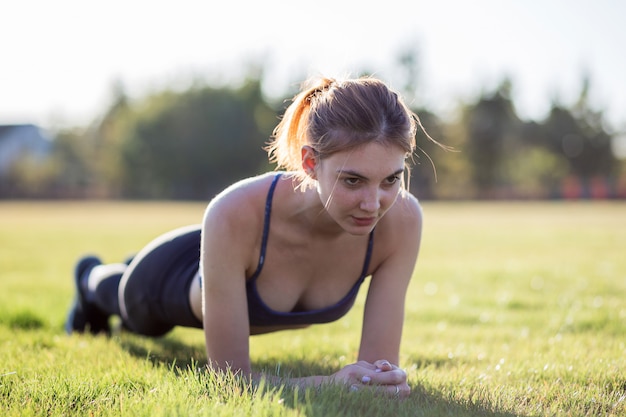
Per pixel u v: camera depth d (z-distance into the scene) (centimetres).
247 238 258
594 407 239
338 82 226
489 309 560
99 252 1097
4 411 219
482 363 344
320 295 279
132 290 339
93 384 248
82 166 6550
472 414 219
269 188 258
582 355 334
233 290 257
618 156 6438
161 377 256
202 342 420
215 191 5909
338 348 391
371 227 222
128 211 3036
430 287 716
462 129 6050
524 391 260
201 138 5769
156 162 5797
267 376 249
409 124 216
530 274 807
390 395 231
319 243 263
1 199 5500
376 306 272
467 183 6119
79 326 423
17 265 887
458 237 1509
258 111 5875
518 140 6250
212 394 220
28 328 456
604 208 3791
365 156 210
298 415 194
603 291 650
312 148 221
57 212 2983
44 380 253
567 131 6362
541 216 2691
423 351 377
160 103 5944
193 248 329
